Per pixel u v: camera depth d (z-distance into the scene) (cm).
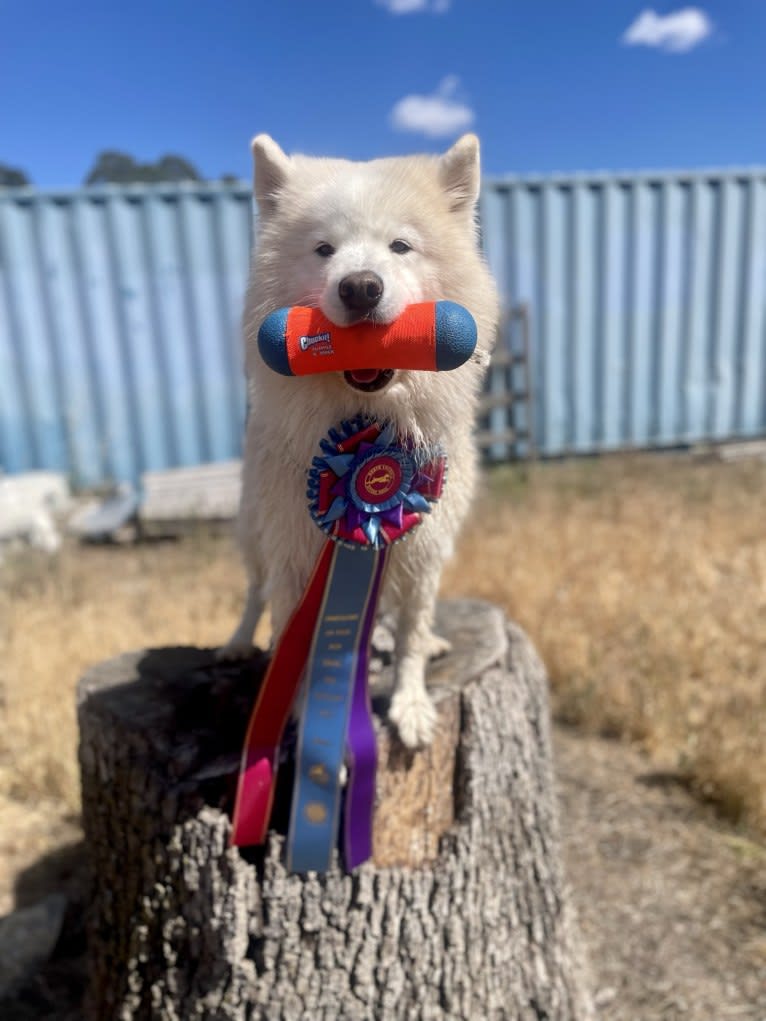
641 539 279
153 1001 93
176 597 250
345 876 86
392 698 97
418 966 91
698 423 458
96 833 103
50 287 378
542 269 416
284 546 94
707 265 438
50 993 116
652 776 167
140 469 405
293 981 86
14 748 171
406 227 85
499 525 304
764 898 131
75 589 264
